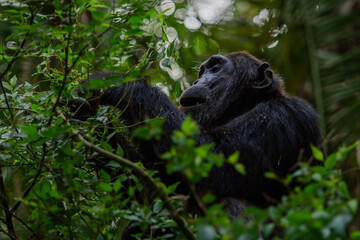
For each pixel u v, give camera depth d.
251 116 7.15
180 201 4.36
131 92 6.68
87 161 5.08
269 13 12.58
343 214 3.12
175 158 3.54
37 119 5.37
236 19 13.83
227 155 6.76
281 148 6.95
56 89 5.53
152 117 6.74
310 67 10.26
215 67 8.21
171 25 12.24
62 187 4.92
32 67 7.59
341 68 8.98
